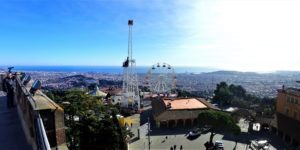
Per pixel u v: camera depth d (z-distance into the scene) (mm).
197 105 60438
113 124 22250
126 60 70750
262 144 38125
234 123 36656
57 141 9242
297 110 43812
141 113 66375
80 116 32031
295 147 38781
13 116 10938
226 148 39031
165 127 51281
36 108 6922
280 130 43812
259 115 50656
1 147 7258
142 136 44688
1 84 17656
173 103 62812
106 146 20203
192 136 44594
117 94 105250
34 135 6992
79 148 22250
